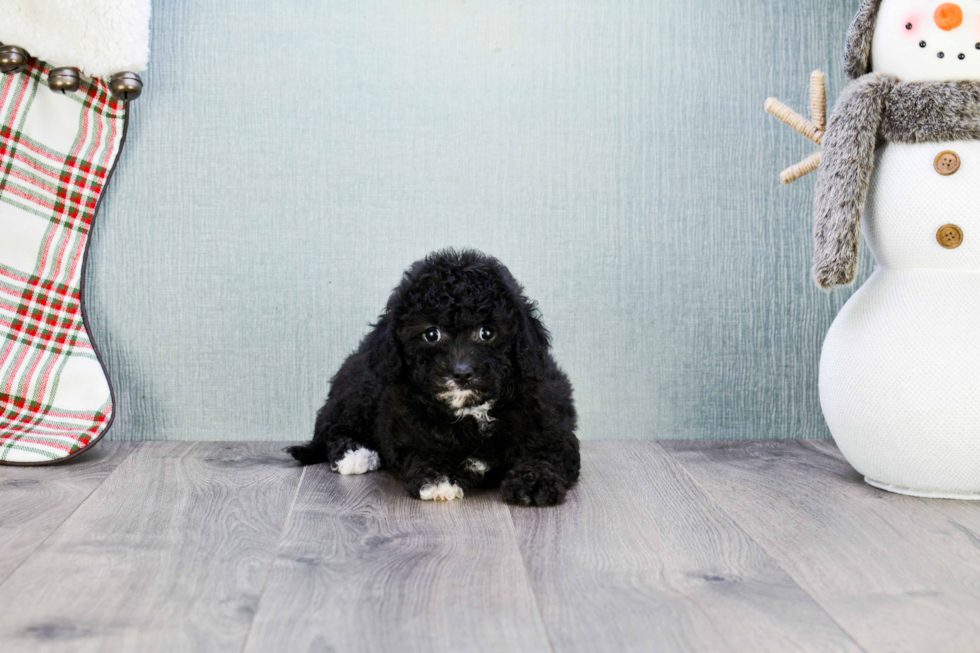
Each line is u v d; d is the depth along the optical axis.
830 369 1.97
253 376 2.50
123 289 2.46
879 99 1.84
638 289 2.53
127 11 2.20
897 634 1.19
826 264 1.84
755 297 2.54
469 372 1.74
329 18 2.44
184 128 2.44
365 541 1.58
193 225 2.46
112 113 2.36
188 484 1.99
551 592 1.34
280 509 1.79
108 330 2.46
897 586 1.37
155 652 1.13
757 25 2.50
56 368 2.30
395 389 1.92
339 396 2.22
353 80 2.46
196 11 2.42
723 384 2.55
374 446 2.17
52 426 2.26
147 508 1.79
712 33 2.49
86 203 2.36
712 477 2.07
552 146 2.49
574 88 2.49
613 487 1.98
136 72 2.29
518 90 2.48
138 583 1.37
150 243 2.45
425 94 2.47
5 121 2.26
